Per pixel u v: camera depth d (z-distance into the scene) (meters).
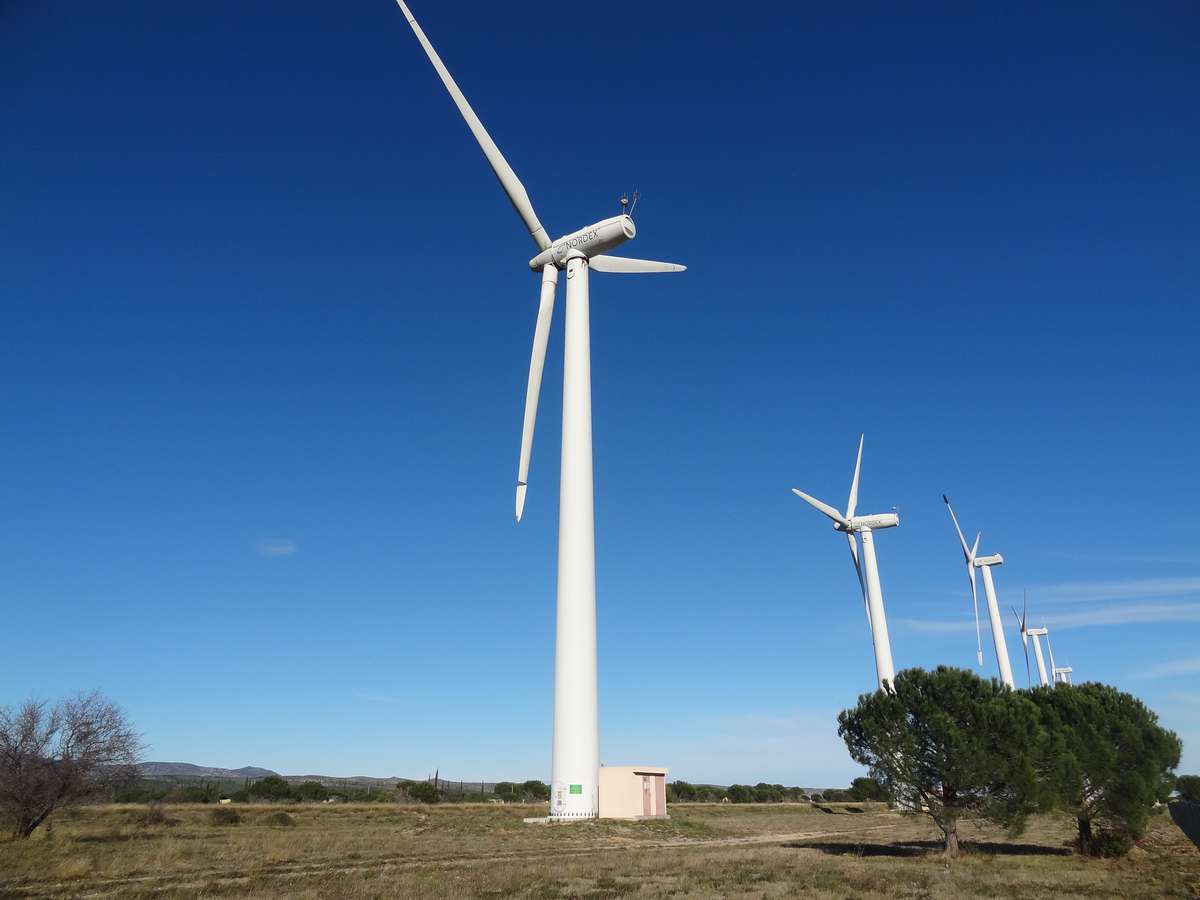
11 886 24.75
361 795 93.81
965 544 96.19
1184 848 39.78
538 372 55.12
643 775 55.75
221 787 92.44
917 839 49.22
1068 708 42.06
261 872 28.33
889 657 74.81
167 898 22.66
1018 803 35.31
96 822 46.97
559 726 48.19
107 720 39.44
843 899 24.34
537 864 32.25
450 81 58.19
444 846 38.09
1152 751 39.66
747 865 33.06
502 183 58.03
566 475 52.31
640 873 30.03
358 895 23.09
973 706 37.06
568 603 49.62
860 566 78.25
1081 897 25.23
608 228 55.94
